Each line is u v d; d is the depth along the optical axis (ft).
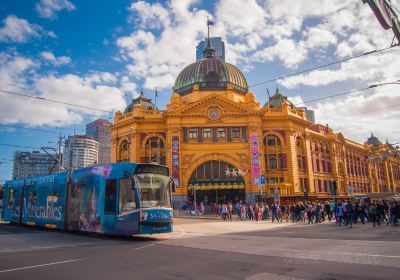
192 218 137.69
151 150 182.60
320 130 222.48
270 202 154.81
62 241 61.31
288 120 182.60
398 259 36.04
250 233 74.64
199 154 172.96
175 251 46.62
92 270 33.71
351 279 27.86
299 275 29.71
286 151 180.34
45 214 85.87
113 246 53.31
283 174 177.99
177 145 172.35
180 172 170.30
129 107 209.26
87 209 70.13
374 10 35.19
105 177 66.90
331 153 226.99
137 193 60.64
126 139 189.67
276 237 63.77
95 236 70.44
